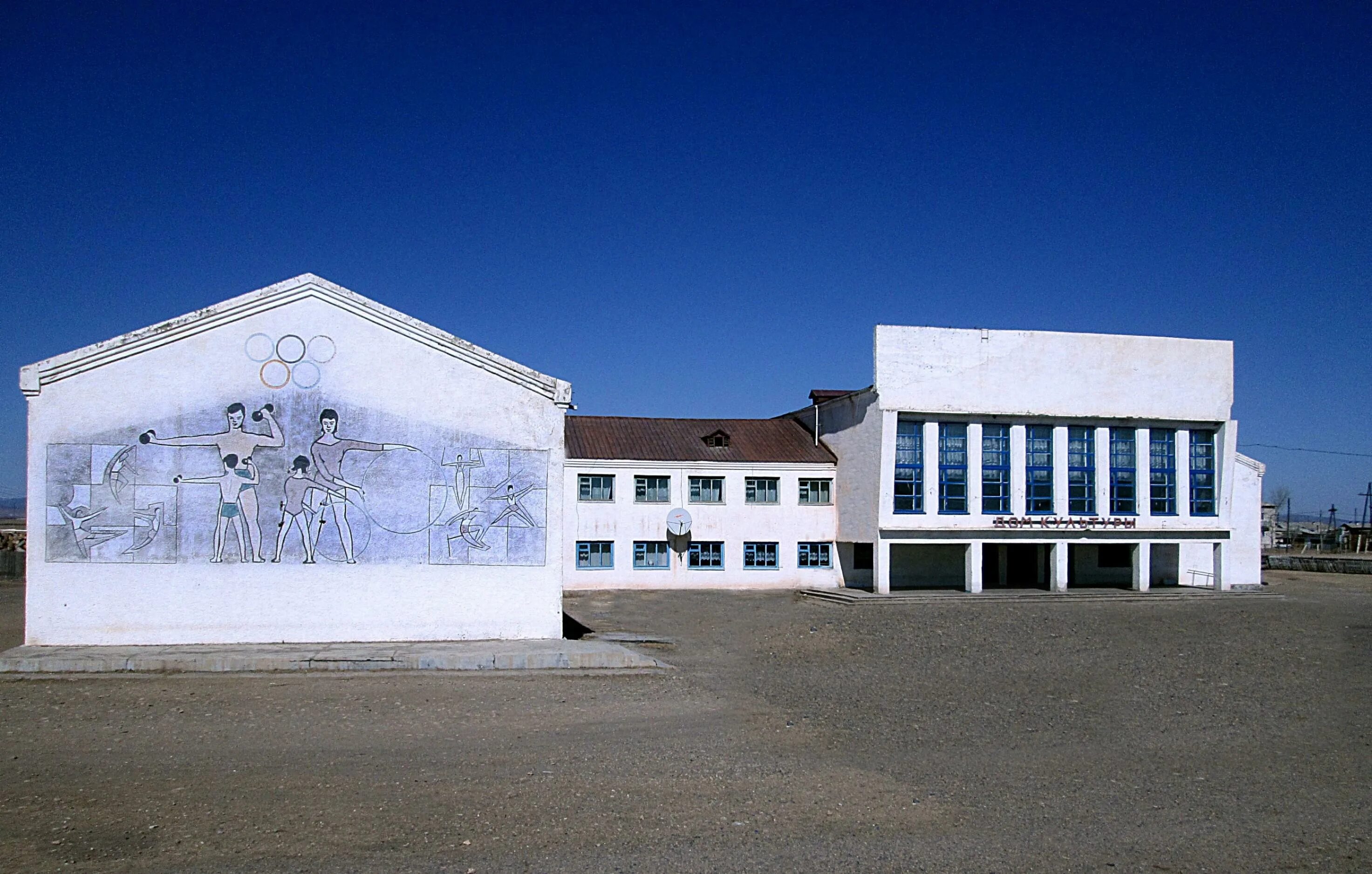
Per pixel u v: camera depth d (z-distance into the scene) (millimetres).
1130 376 40031
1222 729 13859
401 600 19719
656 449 41469
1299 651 22516
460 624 19969
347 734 12711
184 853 8039
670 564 40094
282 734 12641
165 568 18828
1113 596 38156
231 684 16266
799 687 17344
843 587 41250
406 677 17094
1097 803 9984
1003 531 38469
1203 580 43344
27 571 18391
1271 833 9070
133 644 18625
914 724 14016
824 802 9812
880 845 8500
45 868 7668
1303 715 15008
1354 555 79188
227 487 19141
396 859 7945
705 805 9641
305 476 19438
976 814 9484
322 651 18219
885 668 19969
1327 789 10672
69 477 18594
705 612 32906
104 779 10359
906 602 35812
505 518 20281
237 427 19250
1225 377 41188
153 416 18938
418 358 20094
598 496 39750
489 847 8266
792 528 41250
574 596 37531
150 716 13758
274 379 19469
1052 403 39000
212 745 11992
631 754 11859
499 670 17938
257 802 9531
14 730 12805
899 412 37625
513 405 20453
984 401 38312
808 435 45062
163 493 18891
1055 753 12273
